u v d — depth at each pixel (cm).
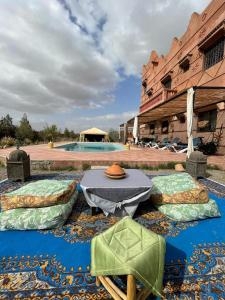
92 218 286
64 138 2825
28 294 152
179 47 1345
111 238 163
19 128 2123
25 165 502
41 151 954
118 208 282
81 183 291
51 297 149
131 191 277
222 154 879
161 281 148
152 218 288
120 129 2561
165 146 1212
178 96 800
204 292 155
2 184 466
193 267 184
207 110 1016
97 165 674
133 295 128
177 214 279
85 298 149
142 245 154
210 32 934
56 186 294
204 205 292
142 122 2092
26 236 234
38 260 191
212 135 964
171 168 689
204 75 1033
